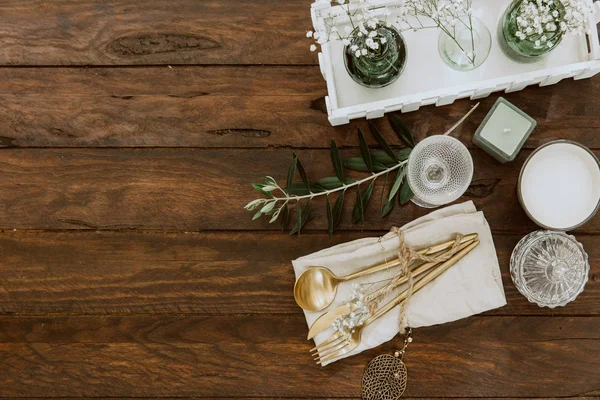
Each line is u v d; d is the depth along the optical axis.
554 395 0.84
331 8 0.78
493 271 0.82
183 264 0.85
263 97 0.85
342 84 0.82
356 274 0.82
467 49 0.78
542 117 0.83
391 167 0.82
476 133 0.80
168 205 0.85
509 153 0.80
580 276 0.81
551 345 0.84
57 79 0.86
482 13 0.81
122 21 0.85
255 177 0.85
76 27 0.85
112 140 0.85
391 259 0.83
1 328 0.86
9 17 0.85
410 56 0.81
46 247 0.86
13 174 0.86
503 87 0.81
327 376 0.85
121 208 0.86
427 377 0.84
